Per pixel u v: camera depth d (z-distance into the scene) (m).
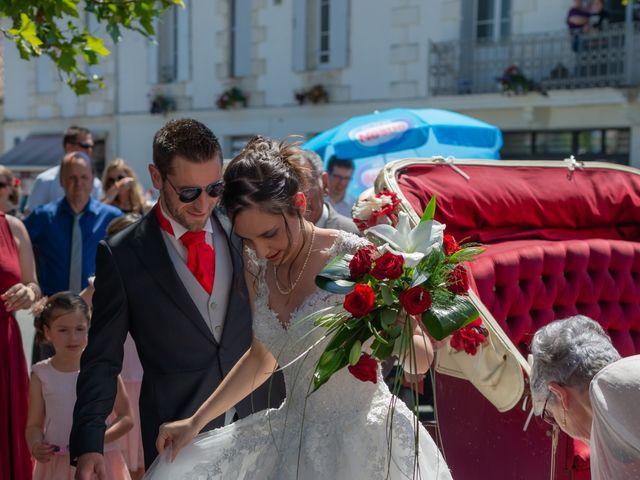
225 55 18.39
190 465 2.93
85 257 5.92
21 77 22.28
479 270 4.01
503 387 3.54
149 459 3.27
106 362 3.16
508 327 4.09
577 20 13.91
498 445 3.72
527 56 14.55
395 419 2.79
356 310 2.51
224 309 3.32
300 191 2.76
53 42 4.94
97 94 20.70
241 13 18.19
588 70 13.98
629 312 4.49
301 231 2.81
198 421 2.95
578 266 4.37
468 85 15.07
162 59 19.59
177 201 3.17
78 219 5.95
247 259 3.03
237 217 2.68
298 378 2.83
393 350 2.65
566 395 2.57
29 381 4.63
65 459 4.24
